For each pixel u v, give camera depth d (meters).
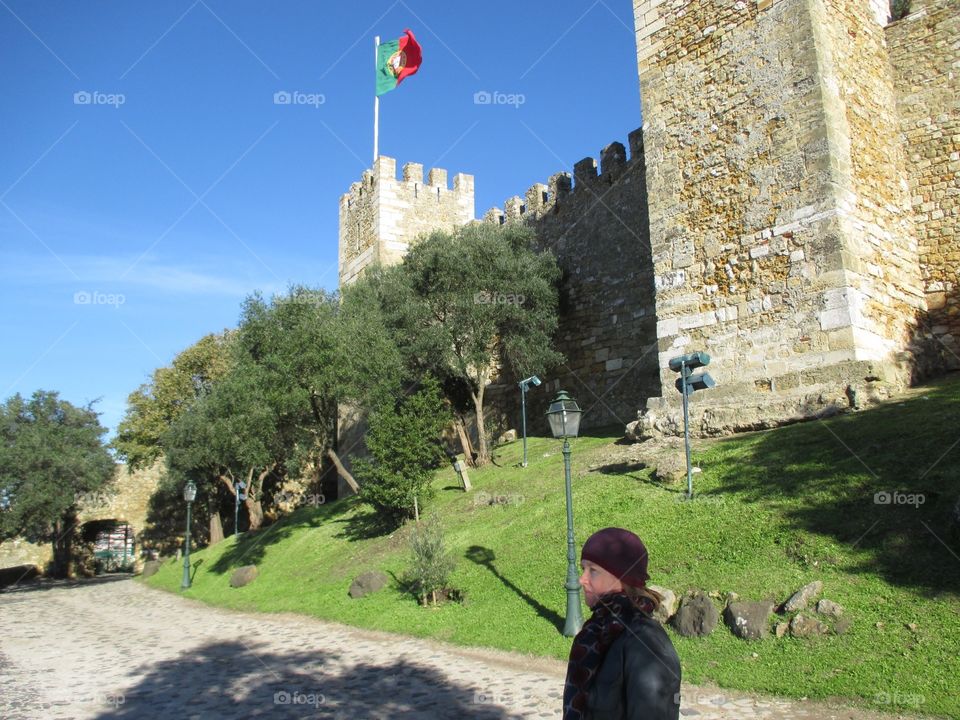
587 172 27.55
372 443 19.67
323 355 21.95
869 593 8.01
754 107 15.02
